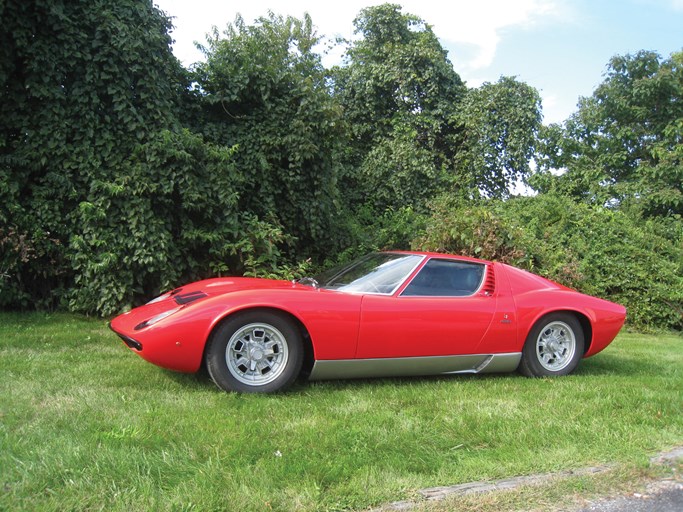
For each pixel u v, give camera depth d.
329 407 3.56
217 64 8.49
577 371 5.16
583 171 13.77
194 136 7.09
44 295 6.93
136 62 7.09
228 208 7.20
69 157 6.82
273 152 8.48
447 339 4.27
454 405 3.75
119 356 4.72
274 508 2.22
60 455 2.49
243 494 2.28
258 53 8.53
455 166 13.53
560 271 8.87
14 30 6.42
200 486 2.32
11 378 3.83
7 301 6.44
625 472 2.76
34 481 2.26
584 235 10.21
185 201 6.86
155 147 6.74
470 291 4.57
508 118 13.23
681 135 13.73
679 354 6.67
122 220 6.68
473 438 3.14
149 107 7.13
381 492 2.41
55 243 6.64
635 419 3.56
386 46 13.69
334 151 9.51
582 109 14.67
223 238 7.21
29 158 6.67
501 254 8.28
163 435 2.86
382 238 9.90
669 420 3.59
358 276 4.53
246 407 3.43
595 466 2.84
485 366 4.53
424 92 13.48
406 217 10.48
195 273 7.27
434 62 13.41
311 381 4.17
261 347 3.82
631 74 14.70
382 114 13.80
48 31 6.70
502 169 13.36
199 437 2.85
